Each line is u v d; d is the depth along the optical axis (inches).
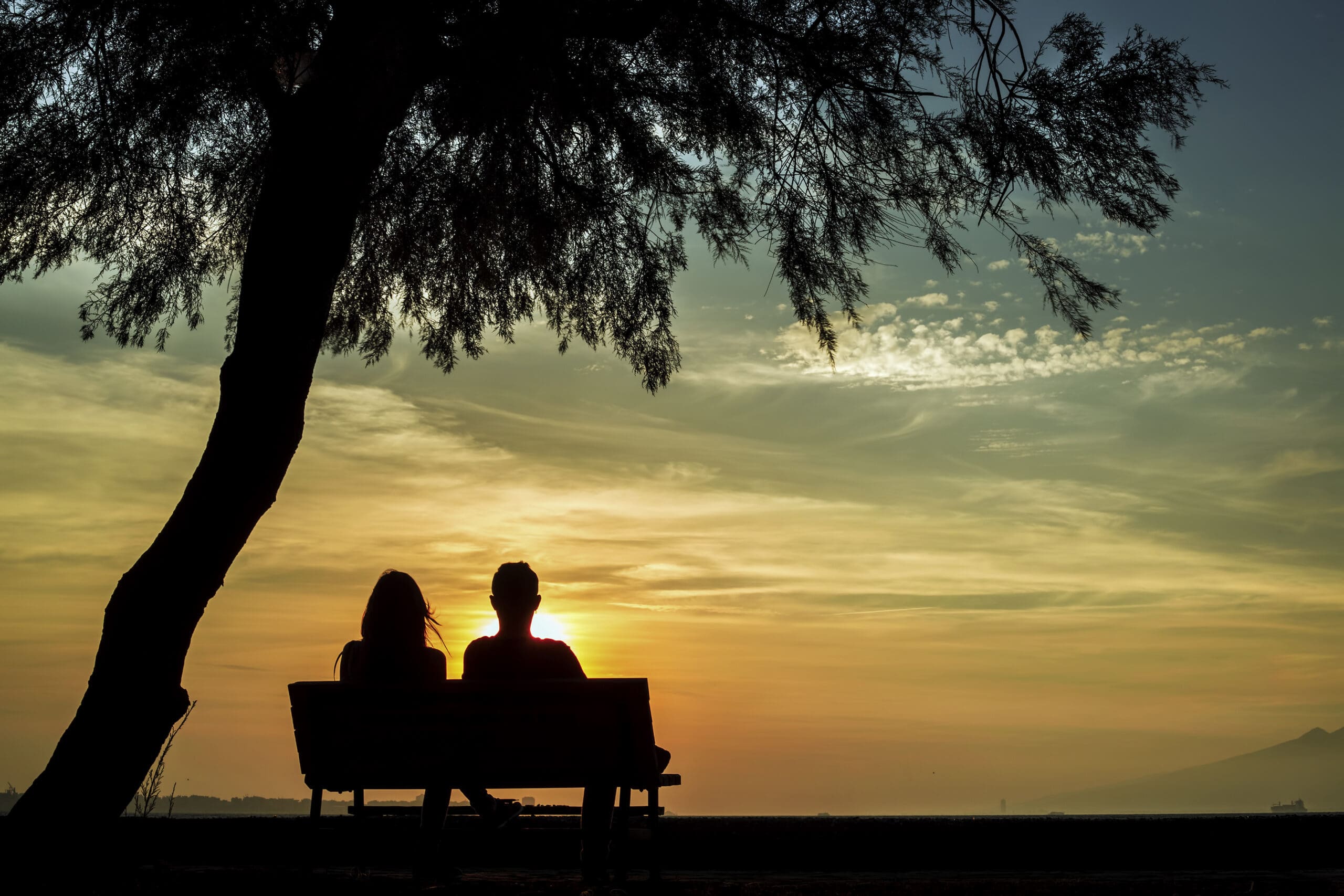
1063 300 304.7
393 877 186.4
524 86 274.7
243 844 228.7
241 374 212.7
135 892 159.9
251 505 209.6
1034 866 230.4
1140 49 301.6
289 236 220.2
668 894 162.1
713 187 349.7
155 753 196.2
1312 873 211.6
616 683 153.6
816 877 213.5
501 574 177.0
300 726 159.5
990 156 297.1
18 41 278.8
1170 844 229.5
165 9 261.4
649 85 321.4
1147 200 302.5
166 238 348.2
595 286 373.4
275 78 260.5
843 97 317.1
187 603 201.6
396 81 239.1
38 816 183.8
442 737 157.9
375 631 174.6
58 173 304.7
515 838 228.2
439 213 347.9
